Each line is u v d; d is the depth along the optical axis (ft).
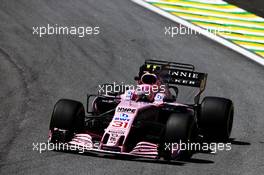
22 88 186.70
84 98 181.57
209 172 127.03
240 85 202.59
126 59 219.20
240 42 246.68
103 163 128.67
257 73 216.74
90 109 171.94
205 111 146.61
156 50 230.48
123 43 236.22
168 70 156.66
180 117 131.23
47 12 268.41
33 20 257.14
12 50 223.10
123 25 256.93
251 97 191.11
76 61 215.10
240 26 261.03
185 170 127.13
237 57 231.50
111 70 207.51
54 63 212.23
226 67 219.82
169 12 275.59
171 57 224.53
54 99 179.01
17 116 162.50
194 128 137.59
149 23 261.03
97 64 212.84
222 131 147.02
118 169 125.29
